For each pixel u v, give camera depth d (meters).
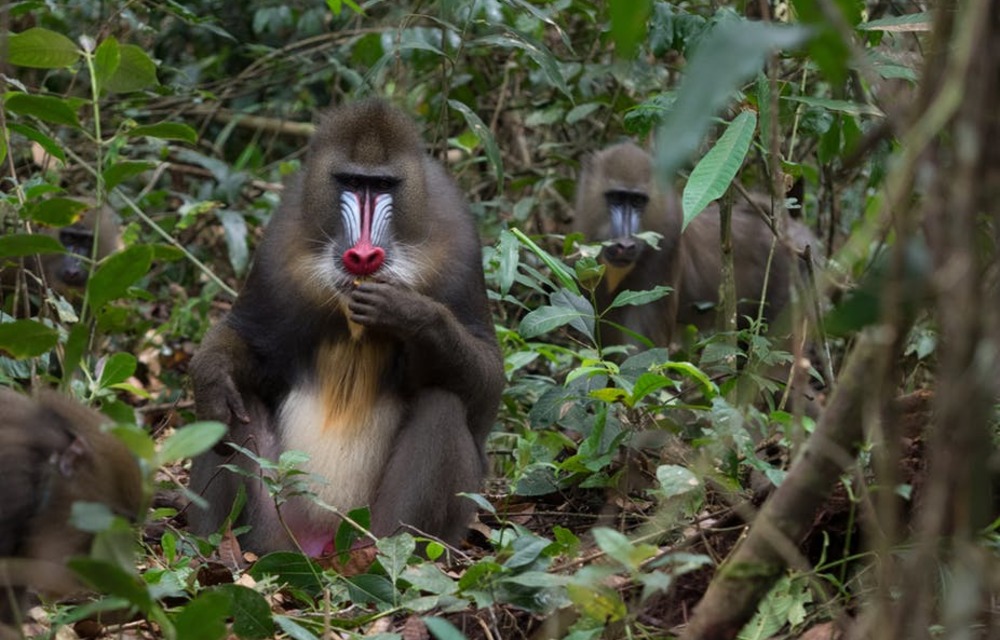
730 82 3.35
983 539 4.96
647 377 6.83
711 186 5.86
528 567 5.63
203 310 11.70
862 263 8.52
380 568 6.39
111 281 6.00
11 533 5.22
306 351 8.12
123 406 5.80
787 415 6.94
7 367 7.76
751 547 4.36
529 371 11.33
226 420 7.62
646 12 3.80
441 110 10.55
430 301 7.57
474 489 7.82
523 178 12.73
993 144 3.35
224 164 12.82
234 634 5.60
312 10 13.73
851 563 5.78
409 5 13.83
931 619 4.88
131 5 11.23
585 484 7.41
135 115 13.05
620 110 11.92
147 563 6.93
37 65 7.35
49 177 10.00
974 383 3.50
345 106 8.24
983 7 3.27
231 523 7.29
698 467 6.43
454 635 4.70
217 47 14.34
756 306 12.91
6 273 10.84
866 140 3.82
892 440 4.02
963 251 3.38
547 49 9.63
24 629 5.82
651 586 4.65
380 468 8.03
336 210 7.94
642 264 12.57
